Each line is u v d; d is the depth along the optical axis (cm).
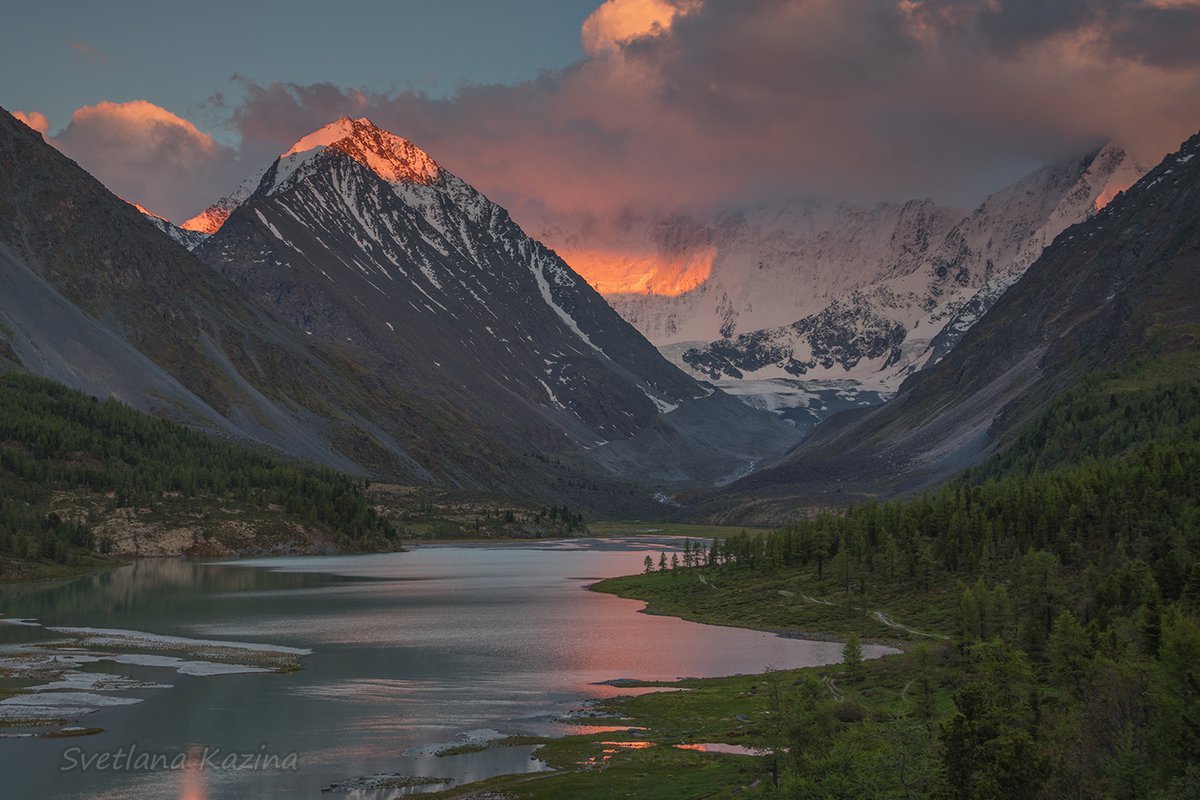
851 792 8719
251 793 10175
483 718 13212
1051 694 11556
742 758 11156
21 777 10569
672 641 19500
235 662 16812
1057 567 18625
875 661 15550
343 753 11550
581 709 13700
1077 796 8050
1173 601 14962
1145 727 8875
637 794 9950
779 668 16500
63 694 14125
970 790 8156
